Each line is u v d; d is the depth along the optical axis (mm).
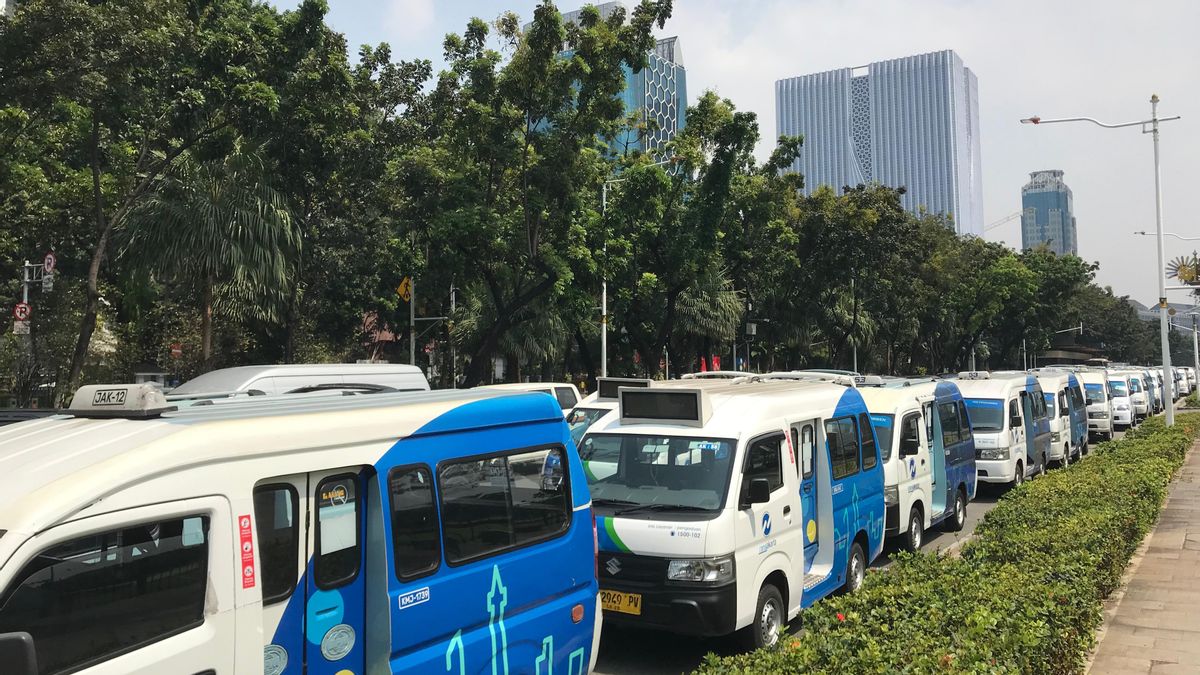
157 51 12359
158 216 14242
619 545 6344
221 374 10367
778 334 36188
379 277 26328
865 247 32969
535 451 4742
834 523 7918
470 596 4090
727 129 22203
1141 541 10445
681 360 31000
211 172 14750
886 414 10484
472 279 19203
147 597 2918
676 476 6707
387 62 21172
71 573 2732
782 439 7230
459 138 17781
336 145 16672
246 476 3230
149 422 3326
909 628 4941
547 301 21031
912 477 10578
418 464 3941
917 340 54812
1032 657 4820
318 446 3502
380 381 11328
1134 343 101750
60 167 18125
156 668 2883
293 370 10531
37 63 11609
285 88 15633
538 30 17219
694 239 22906
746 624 6277
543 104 17984
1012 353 77500
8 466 2953
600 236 20062
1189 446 20891
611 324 27297
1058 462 19516
